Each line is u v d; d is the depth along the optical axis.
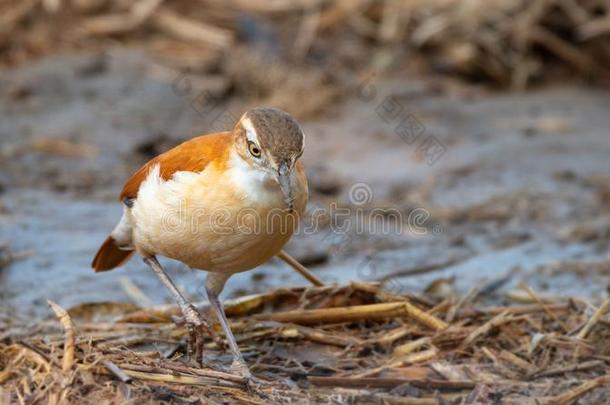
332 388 8.99
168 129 17.22
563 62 20.73
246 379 8.62
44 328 10.29
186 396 8.27
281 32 20.28
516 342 9.95
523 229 14.20
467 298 11.07
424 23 20.47
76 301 11.37
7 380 8.43
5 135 16.69
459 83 20.11
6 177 15.28
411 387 8.98
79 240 13.23
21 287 11.77
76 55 19.34
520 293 11.40
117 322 10.26
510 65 20.28
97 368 8.39
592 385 8.75
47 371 8.40
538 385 9.09
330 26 20.66
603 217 14.48
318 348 9.80
